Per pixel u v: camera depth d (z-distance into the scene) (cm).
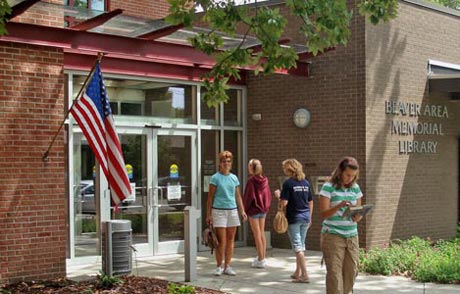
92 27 1032
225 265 1081
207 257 1288
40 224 998
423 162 1434
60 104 1028
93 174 1217
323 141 1358
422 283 1009
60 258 1018
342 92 1330
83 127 944
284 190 1003
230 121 1462
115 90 1268
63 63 1059
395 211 1355
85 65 1206
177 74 1338
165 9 1539
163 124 1330
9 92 976
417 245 1268
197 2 900
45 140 1009
